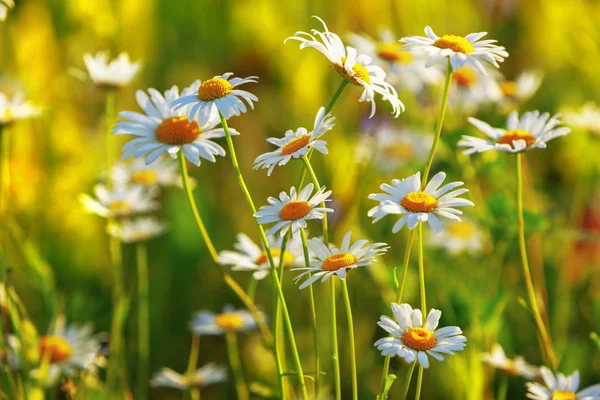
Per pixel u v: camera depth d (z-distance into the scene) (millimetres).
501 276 1069
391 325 891
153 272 1261
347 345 1135
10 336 996
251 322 1068
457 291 1061
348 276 1155
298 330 1162
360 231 1165
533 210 1106
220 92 906
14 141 1230
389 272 1049
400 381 1122
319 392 912
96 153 1307
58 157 1295
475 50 910
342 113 1312
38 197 1258
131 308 1190
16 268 1164
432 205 889
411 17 1337
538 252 1129
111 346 1048
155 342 1186
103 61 1089
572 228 1170
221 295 1254
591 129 1098
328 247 909
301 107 1328
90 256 1265
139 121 933
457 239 1130
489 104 1146
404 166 1183
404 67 1118
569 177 1333
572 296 1188
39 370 993
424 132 1208
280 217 900
